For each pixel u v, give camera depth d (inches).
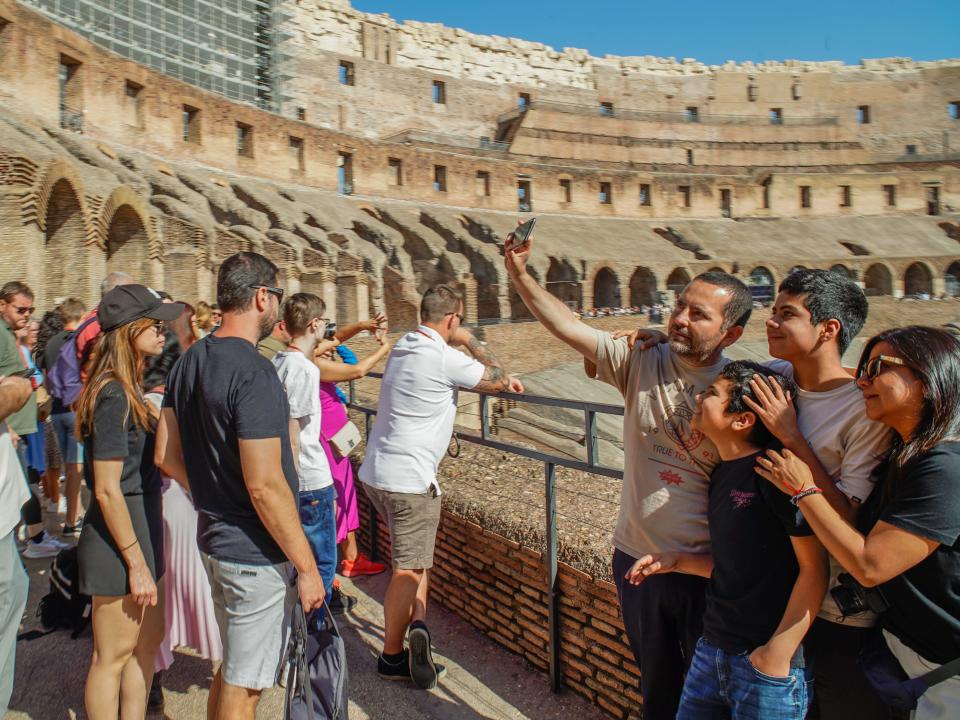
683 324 106.0
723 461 99.0
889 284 1755.7
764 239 1836.9
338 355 246.2
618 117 2153.1
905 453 80.4
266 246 870.4
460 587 184.7
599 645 142.0
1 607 122.0
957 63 2452.0
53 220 544.7
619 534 119.9
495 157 1897.1
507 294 1369.3
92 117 1022.4
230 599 112.4
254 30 1552.7
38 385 169.3
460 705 147.5
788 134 2305.6
